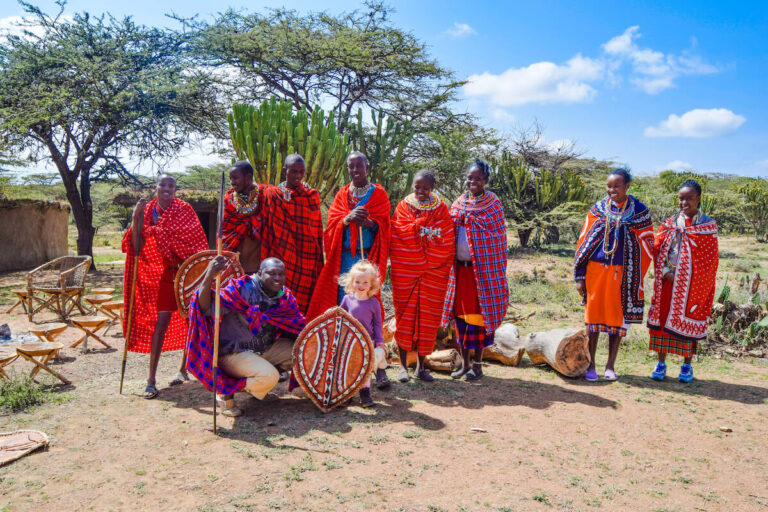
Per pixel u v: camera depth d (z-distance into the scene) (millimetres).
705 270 5535
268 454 3713
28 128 16078
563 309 10109
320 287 5367
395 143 16109
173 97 18156
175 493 3176
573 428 4379
